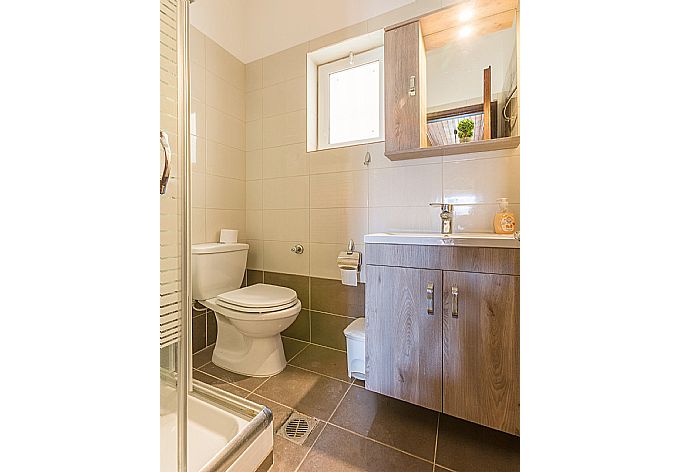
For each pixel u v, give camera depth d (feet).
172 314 2.16
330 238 6.47
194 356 6.07
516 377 3.39
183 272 2.32
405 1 5.65
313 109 6.88
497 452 3.58
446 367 3.76
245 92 7.38
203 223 6.35
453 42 5.49
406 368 4.00
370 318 4.29
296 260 6.84
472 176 5.25
